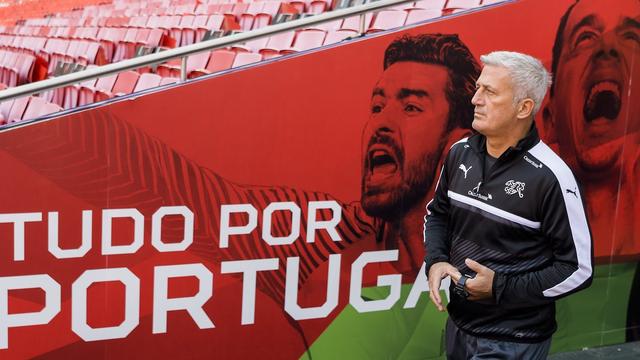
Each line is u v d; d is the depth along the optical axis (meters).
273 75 3.80
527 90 2.66
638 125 4.63
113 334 3.73
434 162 4.20
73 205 3.55
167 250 3.77
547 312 2.81
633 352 4.76
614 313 4.82
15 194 3.44
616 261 4.74
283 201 3.95
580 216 2.64
